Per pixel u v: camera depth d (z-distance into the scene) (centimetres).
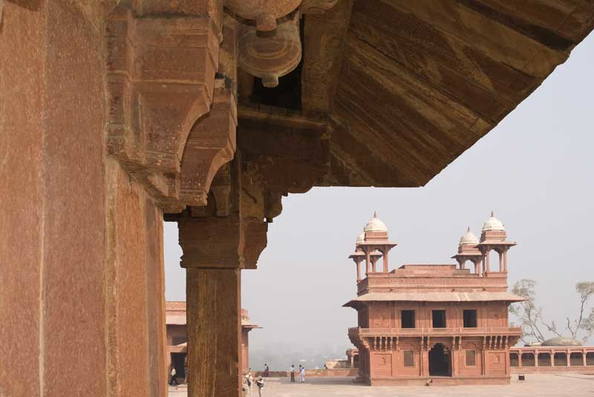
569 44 322
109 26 177
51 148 140
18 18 129
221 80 233
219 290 457
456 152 493
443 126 461
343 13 353
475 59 367
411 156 539
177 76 183
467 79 389
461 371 5109
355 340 5456
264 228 499
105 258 172
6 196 121
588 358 6838
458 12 335
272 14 251
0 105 120
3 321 119
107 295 172
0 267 118
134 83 182
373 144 557
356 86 477
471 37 350
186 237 459
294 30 298
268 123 482
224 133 230
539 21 312
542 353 6706
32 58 134
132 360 183
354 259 5969
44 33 139
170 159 186
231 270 459
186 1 186
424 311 5166
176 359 5075
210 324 454
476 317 5169
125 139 174
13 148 125
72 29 154
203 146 229
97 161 168
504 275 5203
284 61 300
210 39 187
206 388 450
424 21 361
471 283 5181
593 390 4738
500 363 5119
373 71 444
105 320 169
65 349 143
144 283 200
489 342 5112
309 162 488
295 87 496
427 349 5097
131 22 181
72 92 152
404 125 491
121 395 171
